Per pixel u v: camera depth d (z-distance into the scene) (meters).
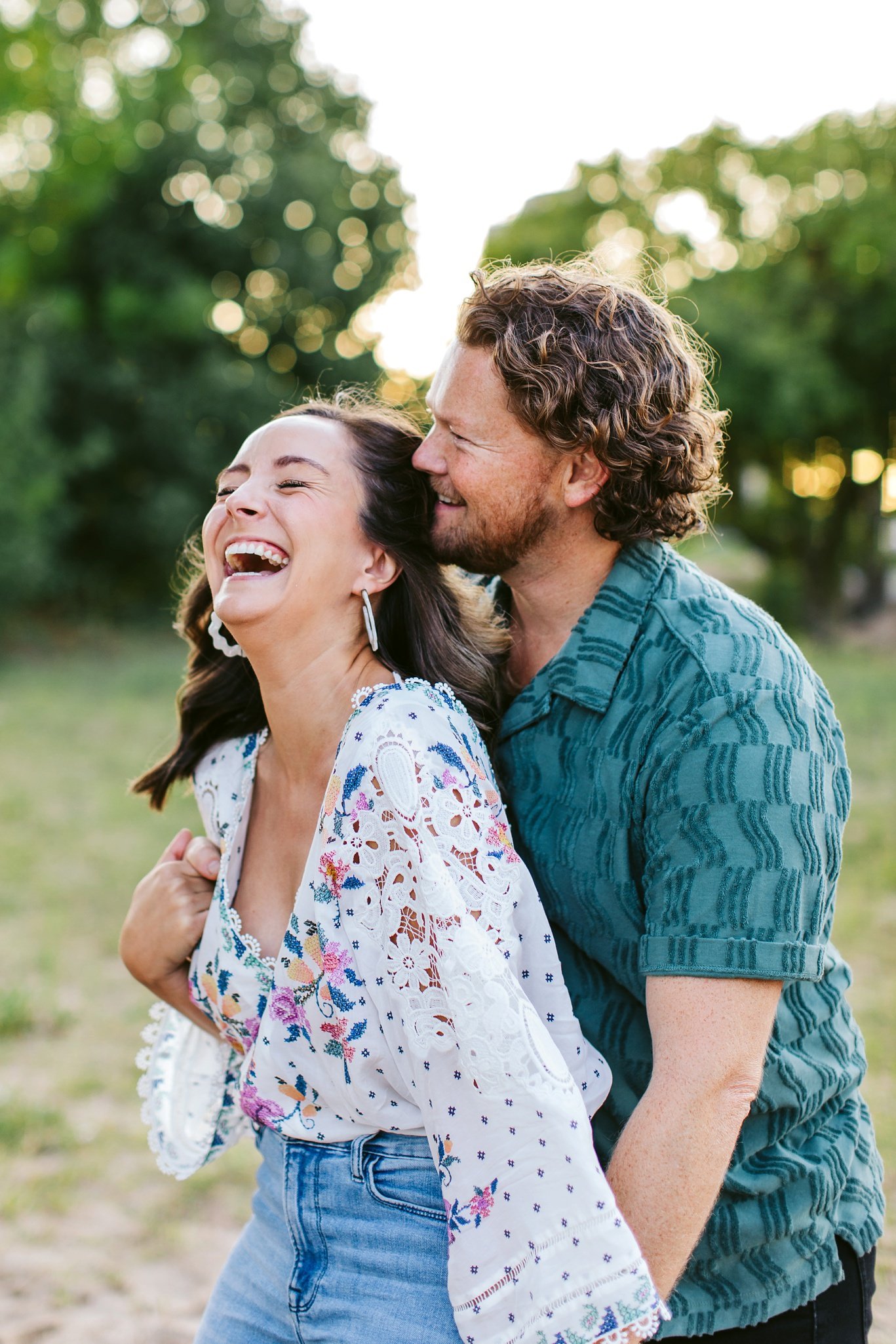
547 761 1.59
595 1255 1.26
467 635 1.70
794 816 1.39
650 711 1.49
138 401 19.45
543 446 1.53
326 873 1.43
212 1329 1.60
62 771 9.42
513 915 1.43
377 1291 1.44
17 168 18.75
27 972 5.15
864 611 22.72
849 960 5.02
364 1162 1.47
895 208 19.03
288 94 22.20
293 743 1.64
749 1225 1.51
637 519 1.56
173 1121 1.89
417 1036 1.34
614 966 1.53
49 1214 3.35
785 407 18.42
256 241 20.89
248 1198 3.49
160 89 19.64
